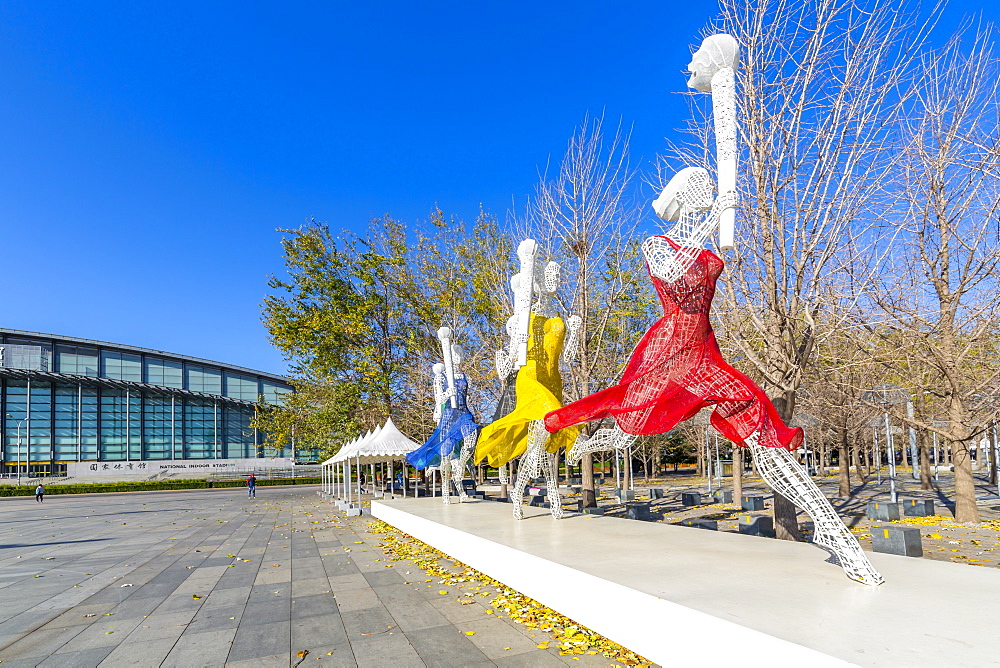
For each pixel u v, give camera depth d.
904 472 38.34
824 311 10.63
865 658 3.16
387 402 27.67
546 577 6.20
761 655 3.57
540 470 9.93
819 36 8.95
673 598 4.47
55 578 9.61
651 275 6.38
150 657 5.46
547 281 10.02
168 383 67.62
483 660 5.02
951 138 10.39
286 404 31.44
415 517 12.17
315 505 25.66
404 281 27.45
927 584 4.69
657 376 6.21
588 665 4.78
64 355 63.69
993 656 3.16
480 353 22.45
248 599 7.61
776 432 5.51
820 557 5.88
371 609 6.83
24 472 58.97
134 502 33.06
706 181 6.09
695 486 31.83
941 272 11.06
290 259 27.38
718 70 5.94
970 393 11.45
